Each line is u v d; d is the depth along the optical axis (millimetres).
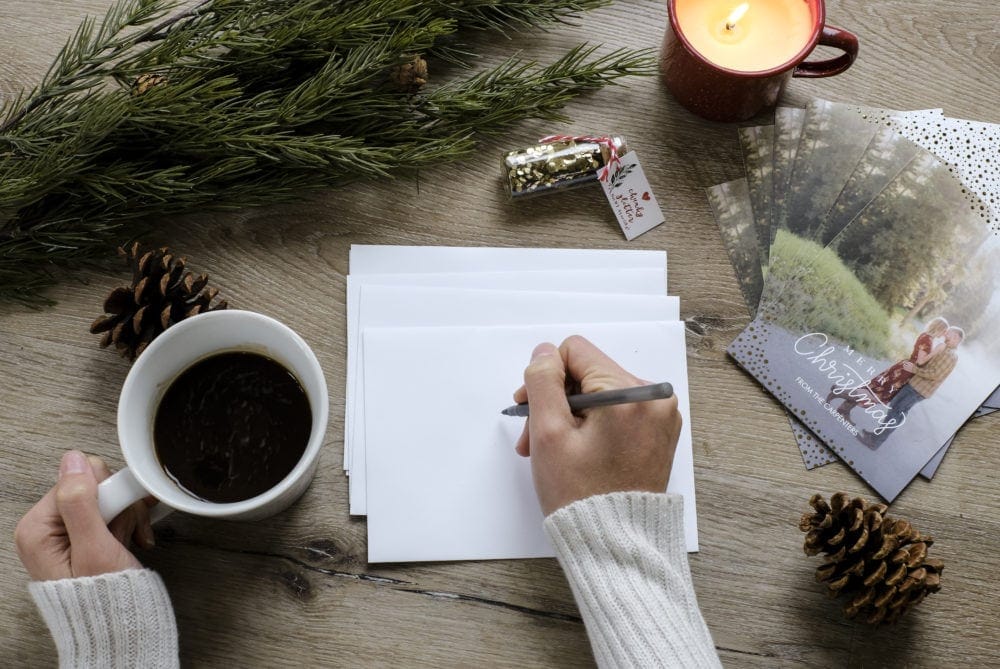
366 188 835
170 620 676
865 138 846
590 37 878
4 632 742
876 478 794
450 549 759
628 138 858
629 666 634
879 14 877
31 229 747
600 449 691
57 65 828
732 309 833
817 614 775
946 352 812
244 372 695
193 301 724
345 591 760
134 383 642
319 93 742
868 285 824
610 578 660
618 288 819
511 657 755
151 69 714
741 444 804
